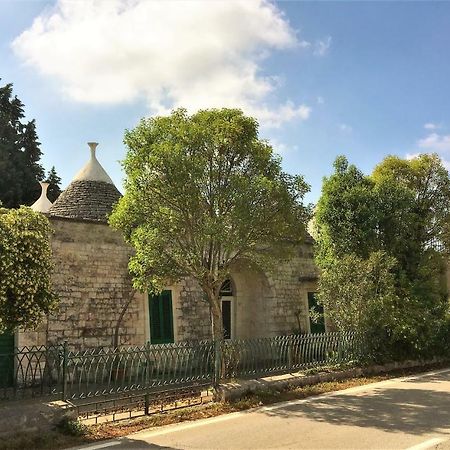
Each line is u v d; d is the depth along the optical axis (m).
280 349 12.35
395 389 11.91
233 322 19.19
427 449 6.82
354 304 14.82
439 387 12.23
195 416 8.98
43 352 8.98
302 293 20.38
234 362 11.15
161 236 10.78
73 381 8.77
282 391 11.16
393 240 16.94
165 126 10.58
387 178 17.69
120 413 9.24
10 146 30.19
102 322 14.45
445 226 18.73
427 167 19.27
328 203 17.41
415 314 15.88
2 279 7.70
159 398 9.95
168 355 10.20
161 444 7.20
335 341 14.01
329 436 7.56
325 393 11.31
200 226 10.41
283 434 7.70
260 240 11.15
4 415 7.28
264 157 10.95
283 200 10.72
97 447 7.07
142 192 10.52
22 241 7.94
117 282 14.98
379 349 15.34
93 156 17.95
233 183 10.38
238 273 19.30
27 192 30.41
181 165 9.96
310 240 21.11
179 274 11.38
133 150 10.68
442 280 19.83
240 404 9.73
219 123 10.64
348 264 15.18
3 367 9.02
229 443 7.22
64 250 14.07
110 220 11.02
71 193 16.78
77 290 14.13
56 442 7.21
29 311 8.02
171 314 16.09
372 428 8.05
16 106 32.56
